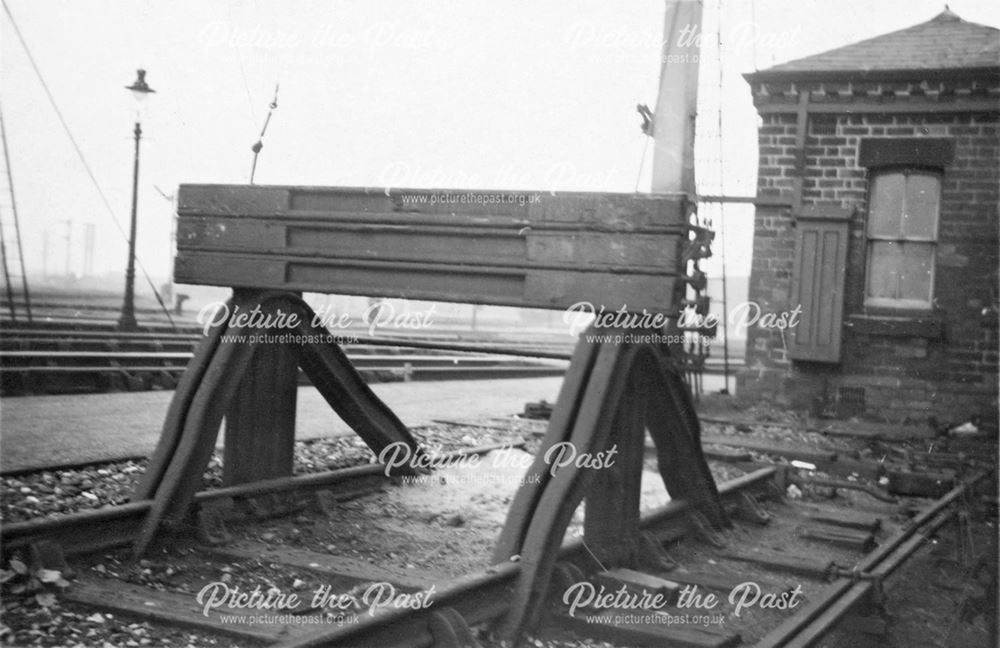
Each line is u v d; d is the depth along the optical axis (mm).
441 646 4266
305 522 6793
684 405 6973
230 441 6621
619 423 5805
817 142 14812
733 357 35469
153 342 17547
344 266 5910
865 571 6250
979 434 13234
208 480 7156
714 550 7062
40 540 5078
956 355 14172
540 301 5281
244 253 6219
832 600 5645
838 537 7652
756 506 8375
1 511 5988
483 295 5500
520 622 4789
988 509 9594
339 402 7875
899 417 14281
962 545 8078
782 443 12047
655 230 5023
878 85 14367
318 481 7289
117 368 13711
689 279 5230
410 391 17266
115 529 5531
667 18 10836
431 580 5430
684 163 10773
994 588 6840
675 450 7098
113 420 10422
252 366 6730
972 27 15023
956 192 14234
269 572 5566
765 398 14969
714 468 10352
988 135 14047
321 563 5668
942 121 14227
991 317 14047
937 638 5949
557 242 5250
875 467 10922
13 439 8617
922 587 7039
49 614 4578
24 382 12438
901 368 14383
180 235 6410
